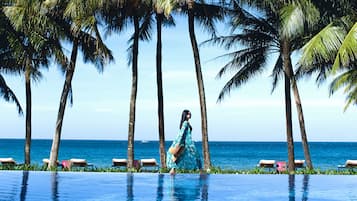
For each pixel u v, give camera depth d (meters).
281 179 15.96
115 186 13.61
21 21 20.97
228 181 15.16
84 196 11.61
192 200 11.26
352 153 113.62
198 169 17.56
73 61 22.89
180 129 16.45
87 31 21.16
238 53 24.44
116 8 22.78
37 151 107.44
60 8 22.12
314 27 21.00
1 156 86.94
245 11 23.45
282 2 20.66
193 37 22.66
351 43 15.52
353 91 25.89
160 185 13.91
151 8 22.94
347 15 18.66
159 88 23.97
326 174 19.14
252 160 77.12
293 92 23.92
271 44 24.23
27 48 23.09
